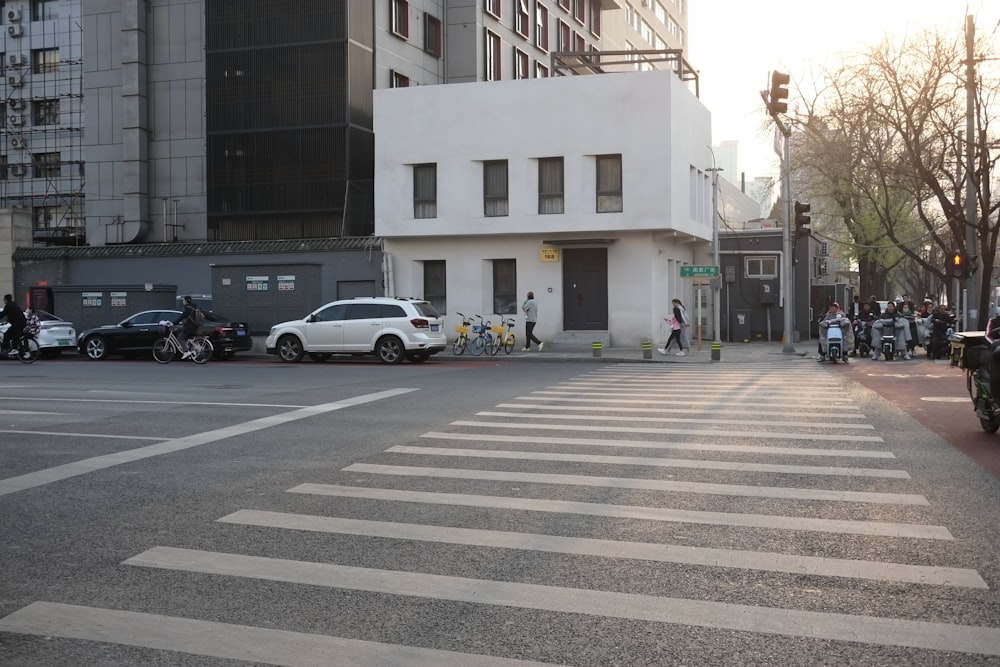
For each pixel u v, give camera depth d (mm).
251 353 29609
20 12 50594
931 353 25188
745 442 9930
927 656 3992
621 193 28547
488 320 30141
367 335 24312
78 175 49594
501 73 40594
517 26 42062
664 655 4020
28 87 50500
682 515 6594
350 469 8461
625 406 13398
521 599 4785
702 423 11461
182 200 36438
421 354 24562
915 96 27781
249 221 33500
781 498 7121
